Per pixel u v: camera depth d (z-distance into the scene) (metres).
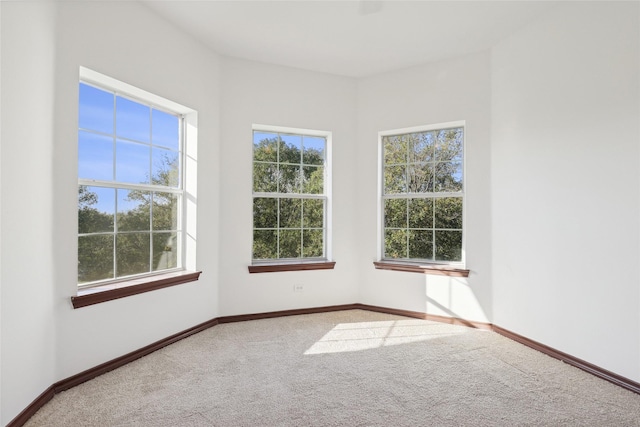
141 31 2.90
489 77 3.66
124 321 2.78
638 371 2.34
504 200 3.46
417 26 3.26
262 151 4.16
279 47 3.67
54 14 2.26
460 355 2.98
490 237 3.64
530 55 3.17
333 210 4.32
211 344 3.21
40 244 2.14
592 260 2.62
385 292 4.24
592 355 2.62
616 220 2.46
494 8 2.96
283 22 3.20
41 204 2.15
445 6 2.94
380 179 4.34
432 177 4.09
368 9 2.99
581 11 2.71
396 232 4.29
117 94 2.90
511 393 2.34
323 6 2.95
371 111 4.34
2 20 1.84
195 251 3.49
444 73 3.92
